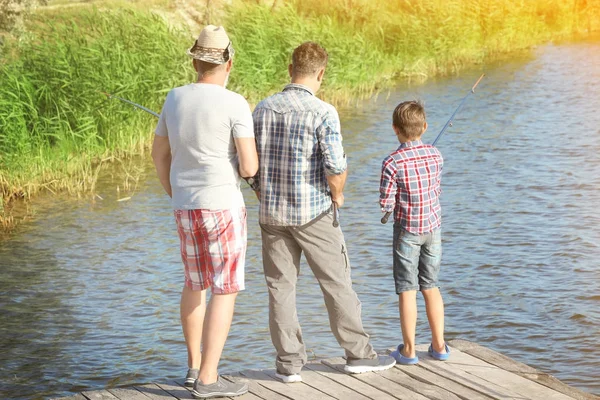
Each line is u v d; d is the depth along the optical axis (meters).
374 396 5.63
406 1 31.56
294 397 5.62
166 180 5.69
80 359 8.65
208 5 27.22
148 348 8.91
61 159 16.06
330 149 5.47
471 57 31.66
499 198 14.23
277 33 23.48
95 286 10.71
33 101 16.75
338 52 24.20
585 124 20.33
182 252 5.56
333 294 5.83
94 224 13.35
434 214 6.04
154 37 19.88
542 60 31.41
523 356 8.41
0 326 9.48
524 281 10.43
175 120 5.38
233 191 5.43
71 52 17.94
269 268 5.84
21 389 7.98
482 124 20.66
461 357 6.30
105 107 17.44
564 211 13.41
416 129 5.97
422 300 10.05
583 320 9.22
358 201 14.26
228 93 5.39
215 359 5.57
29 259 11.75
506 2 34.78
